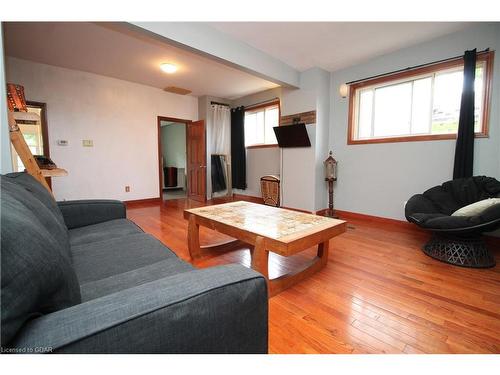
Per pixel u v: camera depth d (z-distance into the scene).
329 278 2.01
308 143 4.17
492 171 2.79
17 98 1.98
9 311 0.48
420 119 3.39
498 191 2.45
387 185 3.67
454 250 2.27
